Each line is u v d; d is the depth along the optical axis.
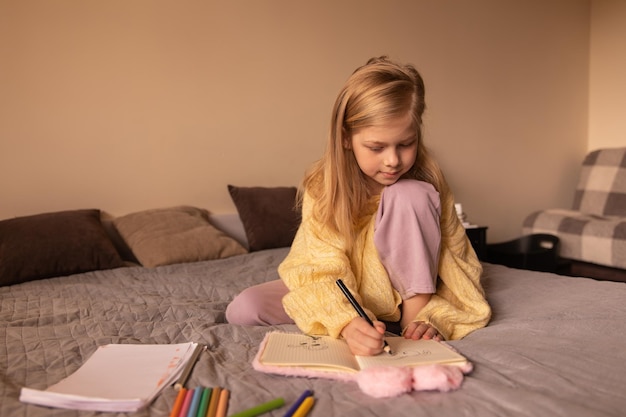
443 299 1.05
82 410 0.65
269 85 2.64
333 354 0.81
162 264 1.96
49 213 2.03
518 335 0.94
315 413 0.63
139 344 0.95
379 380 0.68
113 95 2.29
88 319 1.22
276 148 2.68
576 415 0.58
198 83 2.47
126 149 2.33
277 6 2.63
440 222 1.12
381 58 1.16
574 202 3.44
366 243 1.08
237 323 1.16
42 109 2.17
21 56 2.12
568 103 3.66
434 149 3.13
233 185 2.57
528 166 3.52
